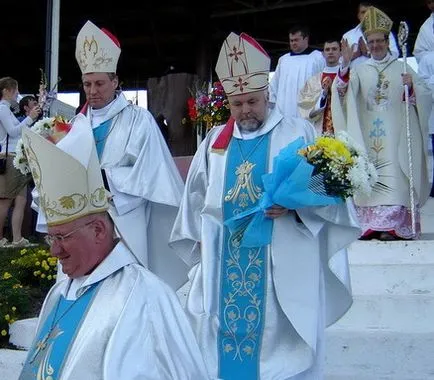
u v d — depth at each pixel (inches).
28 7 625.9
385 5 586.9
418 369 195.6
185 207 183.3
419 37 343.0
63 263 104.4
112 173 201.0
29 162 107.0
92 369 94.3
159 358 94.3
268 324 167.2
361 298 215.5
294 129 176.6
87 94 208.5
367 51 311.9
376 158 274.8
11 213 365.7
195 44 602.9
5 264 279.1
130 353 93.8
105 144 205.3
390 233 271.3
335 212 165.9
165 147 211.2
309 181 158.4
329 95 290.2
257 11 603.8
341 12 601.9
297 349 165.6
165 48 687.7
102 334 95.7
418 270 229.1
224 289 171.5
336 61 307.6
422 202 280.7
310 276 166.2
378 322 213.6
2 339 227.0
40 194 104.8
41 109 336.5
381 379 189.2
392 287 229.6
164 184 204.2
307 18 617.3
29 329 220.2
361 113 280.4
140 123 208.1
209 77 598.5
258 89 174.1
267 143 174.9
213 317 169.6
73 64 695.1
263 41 641.6
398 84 275.6
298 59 350.3
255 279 169.5
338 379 190.7
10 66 703.7
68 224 102.5
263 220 167.3
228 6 613.0
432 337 196.7
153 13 621.3
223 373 166.4
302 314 163.3
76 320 100.7
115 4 625.3
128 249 106.0
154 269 213.6
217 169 177.6
